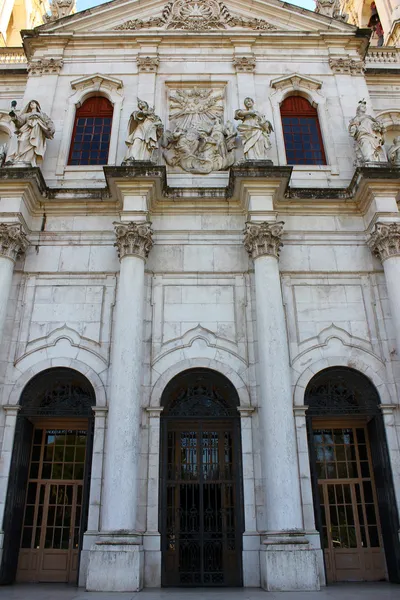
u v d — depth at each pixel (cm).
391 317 1382
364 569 1273
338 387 1370
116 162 1622
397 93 1941
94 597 941
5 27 2627
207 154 1628
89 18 1911
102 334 1371
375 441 1320
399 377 1334
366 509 1328
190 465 1305
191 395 1343
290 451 1169
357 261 1478
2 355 1339
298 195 1516
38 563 1271
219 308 1408
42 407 1315
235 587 1131
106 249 1473
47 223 1506
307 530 1182
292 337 1380
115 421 1190
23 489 1287
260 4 1955
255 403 1298
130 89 1762
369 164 1511
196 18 1925
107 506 1122
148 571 1134
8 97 1912
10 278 1381
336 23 1908
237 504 1223
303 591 1031
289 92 1784
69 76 1800
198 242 1486
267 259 1373
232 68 1817
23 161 1495
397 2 2466
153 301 1410
